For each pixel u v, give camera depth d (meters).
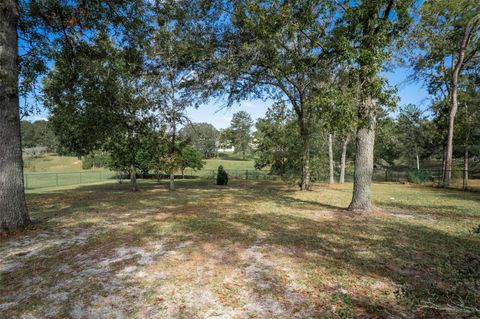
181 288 3.41
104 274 3.82
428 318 2.72
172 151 15.81
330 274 3.82
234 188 16.72
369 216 7.71
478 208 9.07
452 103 16.95
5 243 5.21
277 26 8.04
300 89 13.35
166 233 5.89
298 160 15.93
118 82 11.62
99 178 29.09
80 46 8.32
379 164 32.91
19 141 6.21
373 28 6.96
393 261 4.30
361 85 6.89
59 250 4.81
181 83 12.53
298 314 2.84
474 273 2.18
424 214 8.02
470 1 13.88
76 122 12.23
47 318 2.79
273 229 6.26
